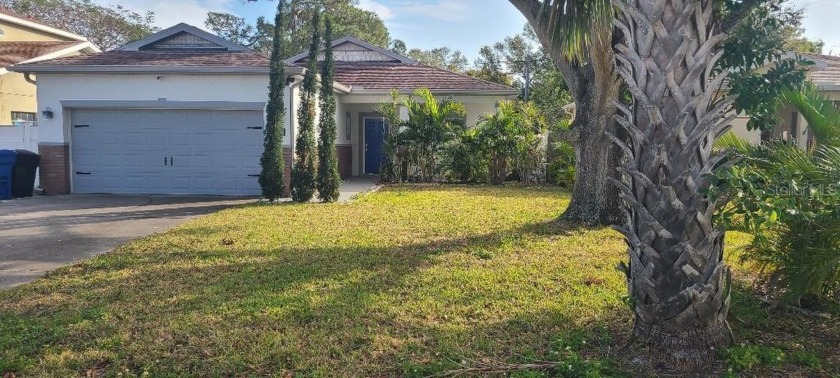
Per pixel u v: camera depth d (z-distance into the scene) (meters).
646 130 3.93
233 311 5.29
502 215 10.86
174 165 14.75
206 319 5.09
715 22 4.00
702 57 3.82
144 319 5.12
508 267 6.89
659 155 3.85
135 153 14.80
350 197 14.00
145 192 14.86
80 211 11.84
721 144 4.92
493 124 17.36
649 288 4.04
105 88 14.46
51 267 7.13
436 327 4.90
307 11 34.75
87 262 7.24
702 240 3.92
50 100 14.58
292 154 14.15
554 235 8.87
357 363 4.22
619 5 4.10
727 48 6.39
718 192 3.74
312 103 13.03
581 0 5.90
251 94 14.20
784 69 6.52
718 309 4.07
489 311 5.31
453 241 8.41
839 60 16.50
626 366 4.11
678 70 3.83
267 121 13.00
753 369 4.01
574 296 5.73
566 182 16.31
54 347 4.52
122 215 11.32
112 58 15.02
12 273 6.83
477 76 38.22
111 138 14.81
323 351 4.41
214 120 14.56
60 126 14.62
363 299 5.62
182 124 14.64
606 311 5.27
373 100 19.30
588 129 9.67
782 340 4.58
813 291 4.66
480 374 4.00
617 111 9.33
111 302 5.61
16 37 23.05
